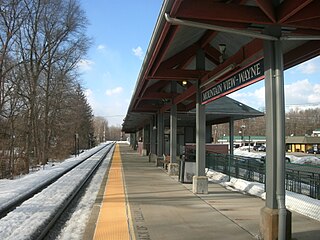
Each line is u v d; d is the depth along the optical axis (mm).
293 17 6277
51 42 34750
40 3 32688
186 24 6617
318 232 7270
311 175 13000
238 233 7270
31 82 32188
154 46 9453
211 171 20328
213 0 6996
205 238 6910
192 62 13930
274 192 6574
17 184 17844
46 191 14758
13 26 28500
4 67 29812
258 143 107688
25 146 29062
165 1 6348
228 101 28703
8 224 8789
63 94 44812
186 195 12398
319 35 7305
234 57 8891
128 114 32469
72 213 10344
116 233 7246
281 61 6641
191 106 21781
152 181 16734
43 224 8859
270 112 6648
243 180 14773
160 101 25609
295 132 116688
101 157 43250
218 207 10141
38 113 38531
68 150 47031
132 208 9984
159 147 26594
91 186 16000
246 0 7449
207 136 38562
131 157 41062
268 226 6500
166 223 8148
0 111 27828
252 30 7070
